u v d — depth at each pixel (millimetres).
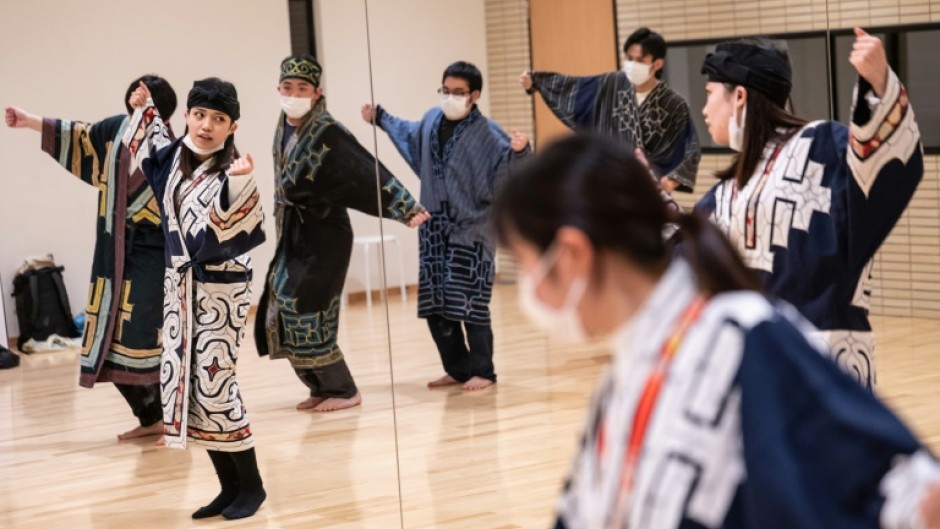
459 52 4598
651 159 4855
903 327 5324
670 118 4863
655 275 1240
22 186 6707
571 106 4707
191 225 3576
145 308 4664
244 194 3480
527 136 4680
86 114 6414
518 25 4633
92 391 5801
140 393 4797
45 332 6773
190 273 3609
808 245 2463
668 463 1170
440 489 3852
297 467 4180
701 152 4910
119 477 4336
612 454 1219
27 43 6383
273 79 5754
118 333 4684
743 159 2518
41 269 6727
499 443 4172
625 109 4758
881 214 2393
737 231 2527
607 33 4773
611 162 1228
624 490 1203
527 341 4715
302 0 4801
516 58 4648
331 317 4793
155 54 6137
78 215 6863
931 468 1094
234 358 3684
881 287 5422
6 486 4289
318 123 4750
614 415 1226
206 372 3645
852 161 2373
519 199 1233
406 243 4734
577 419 4301
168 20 6090
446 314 4617
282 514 3740
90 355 4715
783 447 1110
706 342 1182
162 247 4691
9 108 4625
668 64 4855
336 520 3648
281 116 4844
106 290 4684
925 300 5312
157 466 4453
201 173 3594
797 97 5008
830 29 4984
